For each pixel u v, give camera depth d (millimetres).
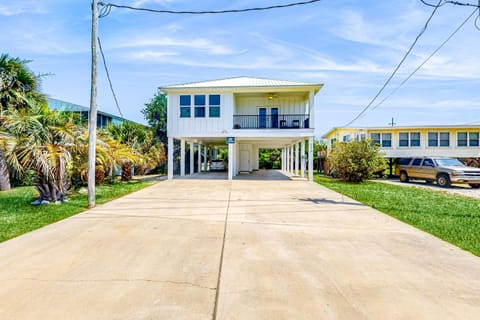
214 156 35969
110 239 4750
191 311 2559
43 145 8094
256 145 25375
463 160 20266
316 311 2564
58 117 8781
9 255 3957
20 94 11781
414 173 16125
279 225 5773
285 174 21500
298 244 4535
